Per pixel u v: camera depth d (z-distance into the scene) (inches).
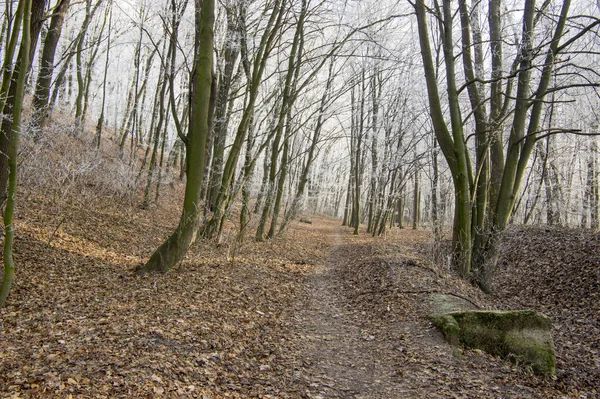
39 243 355.6
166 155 1315.2
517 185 416.2
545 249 547.8
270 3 533.0
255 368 209.0
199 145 359.9
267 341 249.6
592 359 276.7
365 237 925.8
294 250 642.2
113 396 149.6
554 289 435.2
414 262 447.8
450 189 957.2
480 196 426.3
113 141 981.2
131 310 251.8
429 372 218.7
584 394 219.8
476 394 196.5
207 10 351.9
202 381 179.9
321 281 445.4
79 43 673.6
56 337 198.2
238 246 530.9
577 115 829.8
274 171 692.7
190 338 220.2
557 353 287.1
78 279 307.0
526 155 408.5
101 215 528.1
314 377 208.8
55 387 147.8
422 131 888.3
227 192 551.2
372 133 956.0
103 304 258.5
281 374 207.3
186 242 361.1
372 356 241.9
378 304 333.7
